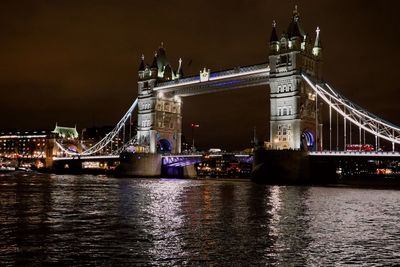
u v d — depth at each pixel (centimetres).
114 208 5141
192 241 3206
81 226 3806
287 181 10925
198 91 15038
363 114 10612
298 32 11925
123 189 8575
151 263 2638
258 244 3116
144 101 16412
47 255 2795
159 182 11994
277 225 3909
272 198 6562
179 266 2584
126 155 16038
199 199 6362
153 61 16325
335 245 3103
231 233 3509
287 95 11838
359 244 3142
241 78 13250
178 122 16762
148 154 15562
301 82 11819
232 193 7606
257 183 11300
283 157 11044
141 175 15538
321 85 12112
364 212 4916
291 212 4828
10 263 2616
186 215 4538
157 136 16012
